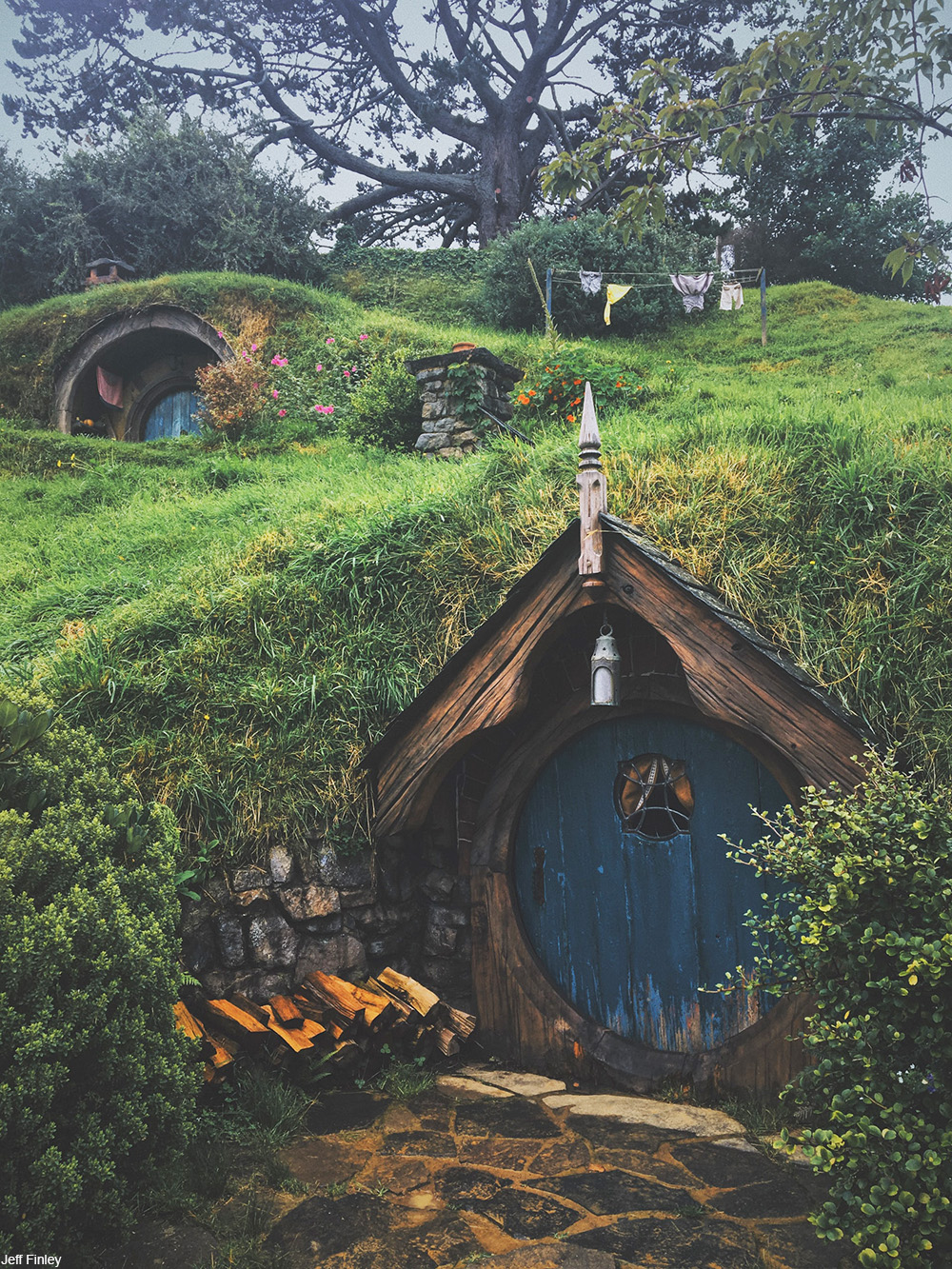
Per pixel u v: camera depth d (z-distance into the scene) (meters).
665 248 18.45
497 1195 3.00
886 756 3.27
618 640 4.32
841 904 2.56
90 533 8.56
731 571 4.49
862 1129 2.36
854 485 4.61
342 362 14.63
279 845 4.33
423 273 21.91
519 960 4.40
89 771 3.44
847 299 18.31
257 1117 3.49
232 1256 2.64
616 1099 3.86
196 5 26.41
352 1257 2.65
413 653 5.18
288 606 5.40
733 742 4.02
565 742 4.43
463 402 9.55
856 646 4.02
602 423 8.20
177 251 21.05
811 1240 2.71
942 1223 2.21
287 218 20.95
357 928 4.50
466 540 5.49
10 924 2.58
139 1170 2.92
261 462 10.87
